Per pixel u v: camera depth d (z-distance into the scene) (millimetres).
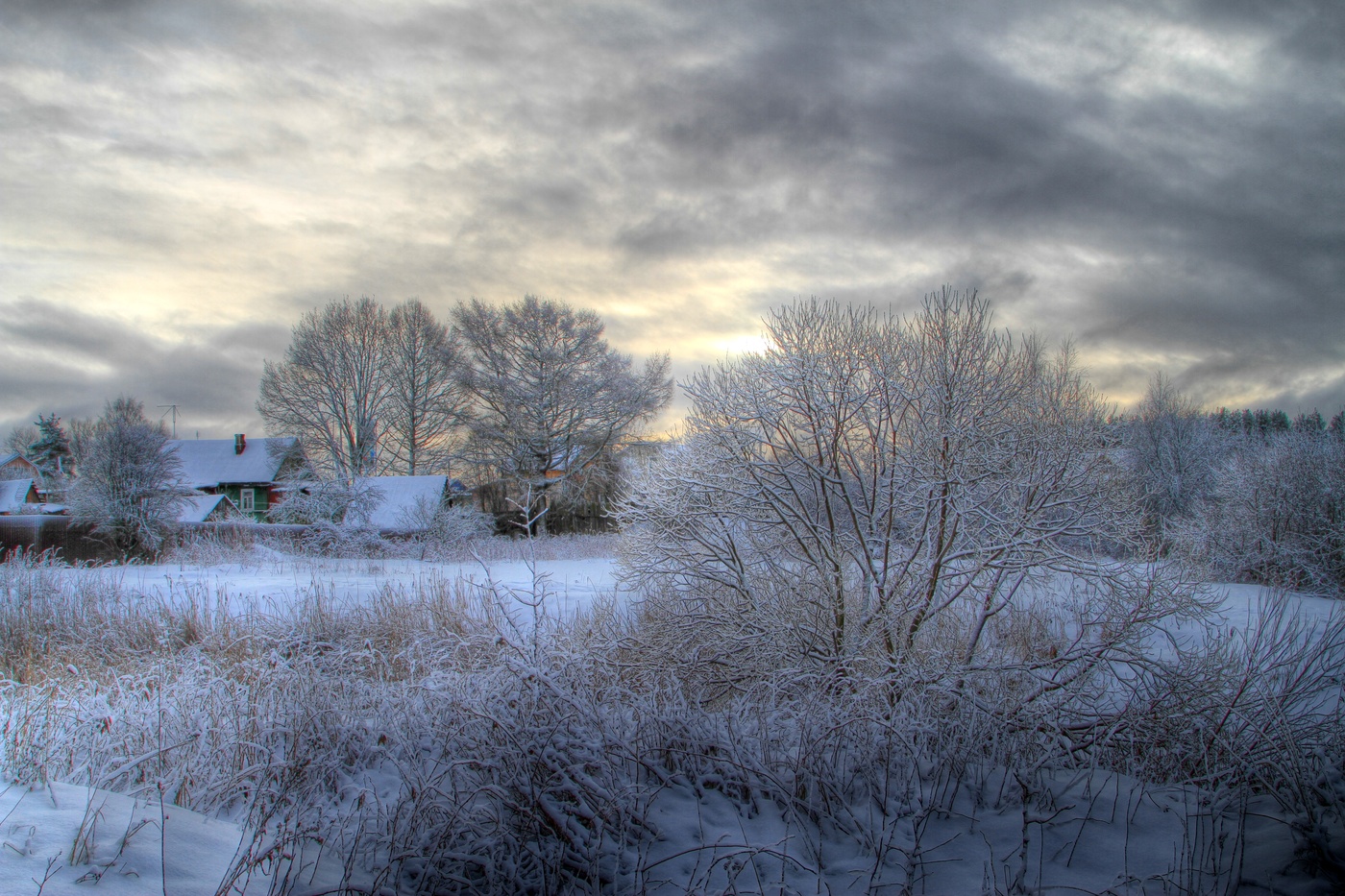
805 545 9586
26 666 9031
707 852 4098
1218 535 18828
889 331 9688
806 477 9625
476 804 4309
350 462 42188
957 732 5199
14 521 20281
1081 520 9102
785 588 9391
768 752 4984
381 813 4352
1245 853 3896
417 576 16406
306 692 5996
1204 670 6598
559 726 4582
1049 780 4906
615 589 11492
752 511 9680
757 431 9609
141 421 22656
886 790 4488
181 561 19812
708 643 9352
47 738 4738
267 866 3545
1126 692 7414
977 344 9156
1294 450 19234
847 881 3807
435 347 45125
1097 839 4133
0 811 3416
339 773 5082
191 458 49812
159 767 4715
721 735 5125
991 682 7246
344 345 44125
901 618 8953
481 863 3758
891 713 5355
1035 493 9109
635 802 4371
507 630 7090
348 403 44406
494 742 4680
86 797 3748
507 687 5270
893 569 9312
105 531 20469
